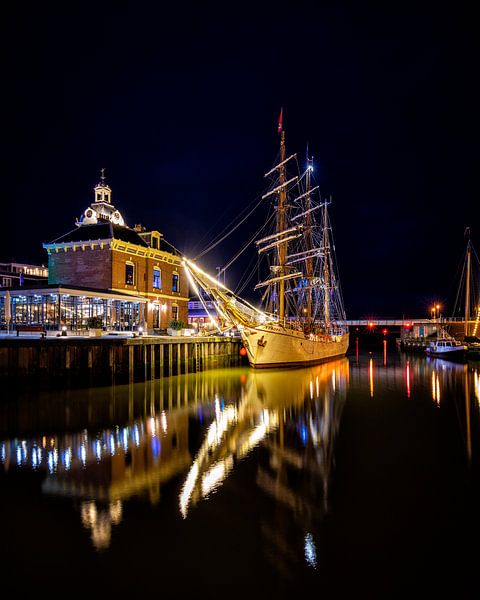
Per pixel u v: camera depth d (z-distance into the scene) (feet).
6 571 30.19
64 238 173.88
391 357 262.47
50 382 93.86
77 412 79.36
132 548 32.91
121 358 109.29
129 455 55.01
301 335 176.35
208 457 54.70
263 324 156.35
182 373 138.51
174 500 41.29
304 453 56.95
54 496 42.04
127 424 71.97
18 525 36.29
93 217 181.78
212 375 144.87
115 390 102.58
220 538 34.50
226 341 169.58
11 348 86.89
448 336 304.91
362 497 42.63
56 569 30.45
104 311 156.35
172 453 56.08
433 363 213.87
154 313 184.96
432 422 76.18
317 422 75.82
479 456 55.98
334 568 30.91
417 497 42.75
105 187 195.83
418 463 53.16
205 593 28.22
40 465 50.83
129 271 172.04
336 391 113.80
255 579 29.63
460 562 31.73
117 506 39.93
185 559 31.60
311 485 45.62
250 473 48.91
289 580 29.55
